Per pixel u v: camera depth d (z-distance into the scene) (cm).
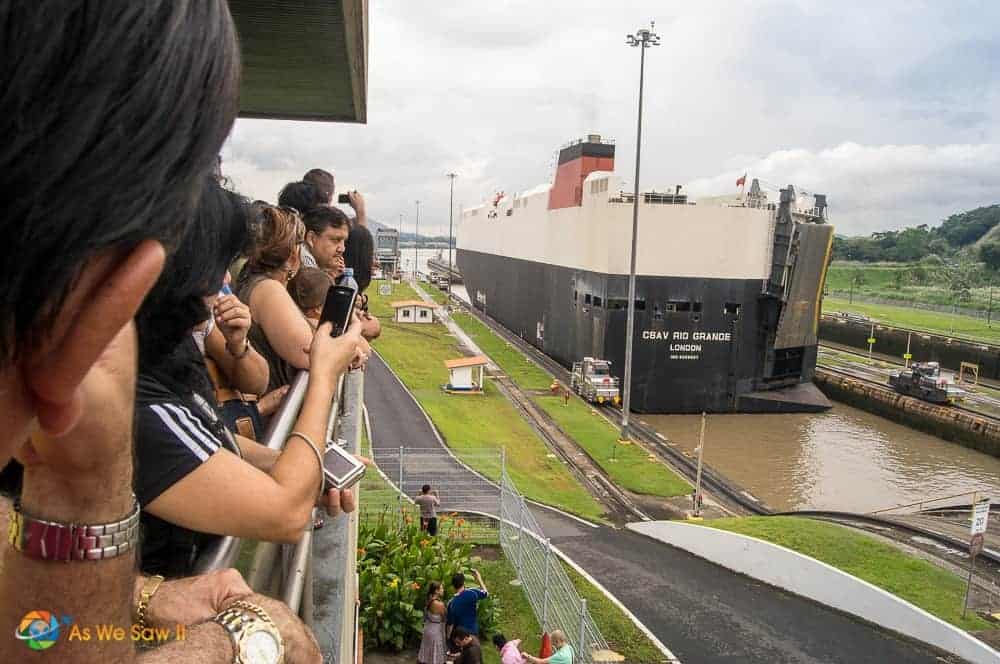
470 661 1113
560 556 1869
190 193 65
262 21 951
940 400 4384
